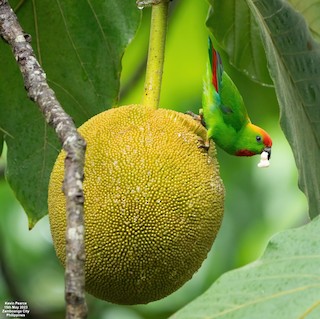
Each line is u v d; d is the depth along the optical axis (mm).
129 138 2436
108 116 2465
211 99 2496
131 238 2410
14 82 2650
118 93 2658
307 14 2738
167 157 2430
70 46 2650
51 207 2441
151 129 2447
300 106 2574
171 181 2420
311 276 2291
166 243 2414
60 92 2662
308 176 2531
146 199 2412
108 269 2418
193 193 2424
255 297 2279
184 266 2434
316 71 2570
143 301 2455
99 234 2410
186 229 2420
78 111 2664
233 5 2717
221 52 2994
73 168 2252
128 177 2414
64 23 2645
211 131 2496
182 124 2471
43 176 2674
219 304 2277
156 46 2512
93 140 2441
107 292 2443
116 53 2645
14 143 2666
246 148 2516
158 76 2502
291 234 2336
